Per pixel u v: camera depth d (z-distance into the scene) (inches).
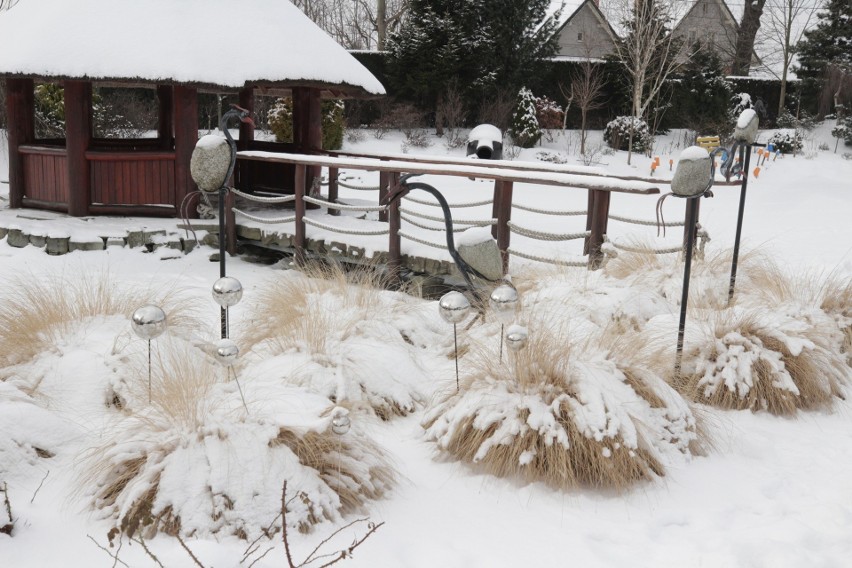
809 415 189.0
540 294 229.8
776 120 1192.8
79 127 368.2
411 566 116.3
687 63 1109.7
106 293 201.5
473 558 119.3
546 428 143.8
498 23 1008.2
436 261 285.3
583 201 681.6
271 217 387.9
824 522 134.0
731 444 167.0
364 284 228.5
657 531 130.7
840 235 468.4
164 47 354.6
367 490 134.0
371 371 178.1
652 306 219.9
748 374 186.2
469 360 173.6
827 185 741.9
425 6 1010.7
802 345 191.6
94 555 114.9
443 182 758.5
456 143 958.4
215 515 120.3
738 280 240.5
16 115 395.2
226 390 146.5
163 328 149.6
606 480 143.2
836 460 162.7
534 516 133.3
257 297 229.5
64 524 123.4
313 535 122.3
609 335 174.6
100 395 164.9
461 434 151.4
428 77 993.5
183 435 130.2
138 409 146.1
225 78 359.3
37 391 161.5
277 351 186.9
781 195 686.5
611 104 1130.0
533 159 935.7
